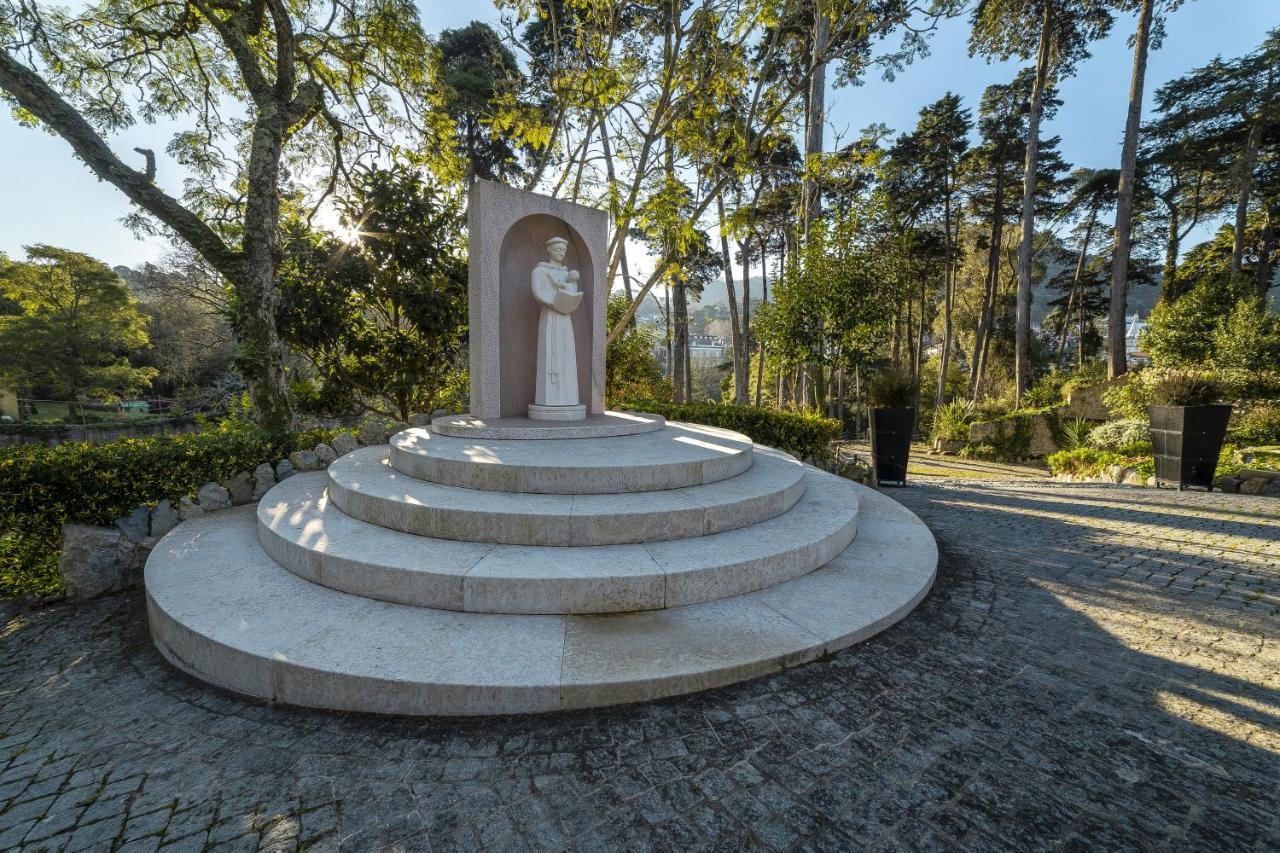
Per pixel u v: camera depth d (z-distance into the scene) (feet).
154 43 33.81
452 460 15.97
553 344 23.09
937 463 70.64
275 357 26.68
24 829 7.16
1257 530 20.71
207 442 20.25
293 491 18.98
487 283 22.21
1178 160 75.36
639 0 34.40
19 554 16.11
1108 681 10.32
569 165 38.32
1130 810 7.19
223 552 15.12
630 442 19.76
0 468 15.49
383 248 29.78
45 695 10.79
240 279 26.14
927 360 139.64
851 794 7.48
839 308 38.75
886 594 13.17
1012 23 70.18
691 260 72.49
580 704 9.29
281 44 27.86
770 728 8.87
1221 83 69.10
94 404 107.24
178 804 7.57
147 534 17.63
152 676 11.20
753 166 36.14
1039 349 118.21
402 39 35.47
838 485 21.24
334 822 7.14
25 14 28.12
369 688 9.37
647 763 8.12
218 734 9.10
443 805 7.38
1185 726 8.96
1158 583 15.37
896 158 92.79
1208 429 29.78
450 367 34.91
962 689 10.02
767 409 35.47
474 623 11.19
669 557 12.78
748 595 12.82
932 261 105.19
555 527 13.23
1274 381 44.83
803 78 35.68
